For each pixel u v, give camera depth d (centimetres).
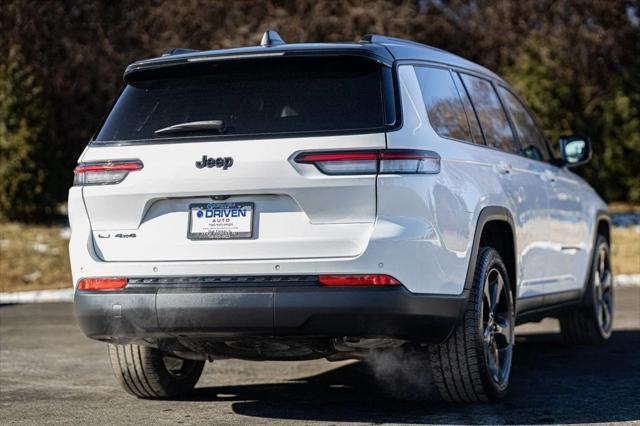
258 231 1313
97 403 1557
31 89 4659
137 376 1540
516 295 1633
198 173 1331
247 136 1325
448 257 1358
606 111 5334
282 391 1636
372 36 1419
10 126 4606
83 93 5225
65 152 5125
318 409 1467
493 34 5294
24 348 2227
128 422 1401
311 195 1295
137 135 1383
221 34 5312
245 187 1313
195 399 1575
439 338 1355
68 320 2778
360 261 1280
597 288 2123
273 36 1433
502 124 1731
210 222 1334
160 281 1345
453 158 1419
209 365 1927
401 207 1297
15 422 1419
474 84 1666
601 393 1560
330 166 1294
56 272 3788
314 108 1328
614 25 5366
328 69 1355
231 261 1317
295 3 5428
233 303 1303
